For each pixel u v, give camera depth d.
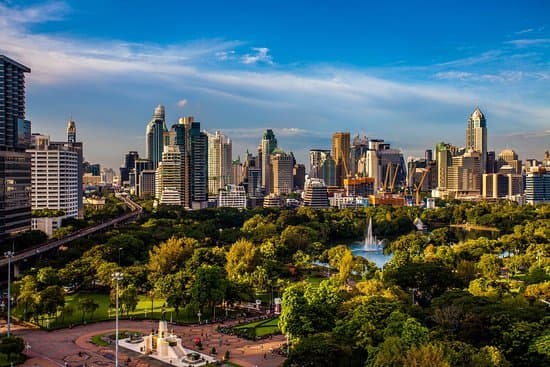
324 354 193.50
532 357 197.75
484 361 181.38
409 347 186.62
